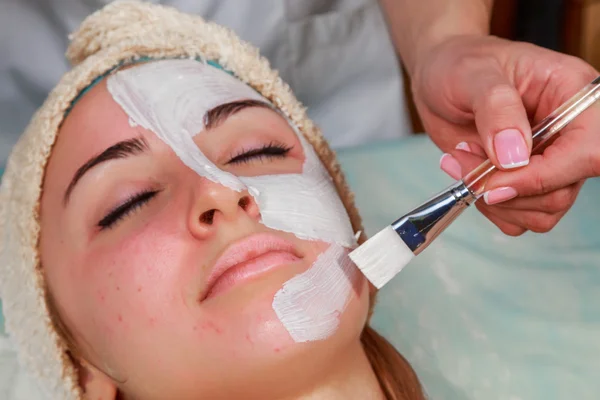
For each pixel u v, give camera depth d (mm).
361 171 1204
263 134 780
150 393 689
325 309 653
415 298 1050
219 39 871
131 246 677
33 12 1134
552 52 738
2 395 941
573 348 963
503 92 655
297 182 745
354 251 649
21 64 1173
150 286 659
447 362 983
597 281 1028
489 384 952
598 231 1092
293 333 631
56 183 763
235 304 632
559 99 731
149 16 869
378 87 1326
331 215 733
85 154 741
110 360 707
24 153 803
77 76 808
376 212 1144
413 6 976
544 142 674
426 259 1087
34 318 785
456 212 658
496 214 809
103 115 761
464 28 907
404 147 1240
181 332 648
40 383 819
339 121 1331
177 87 782
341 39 1272
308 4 1214
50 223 762
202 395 667
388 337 1012
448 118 830
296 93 1298
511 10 1564
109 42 858
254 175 740
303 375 650
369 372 752
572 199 745
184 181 699
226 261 636
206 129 754
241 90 824
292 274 648
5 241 805
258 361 630
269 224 677
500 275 1064
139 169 719
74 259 727
